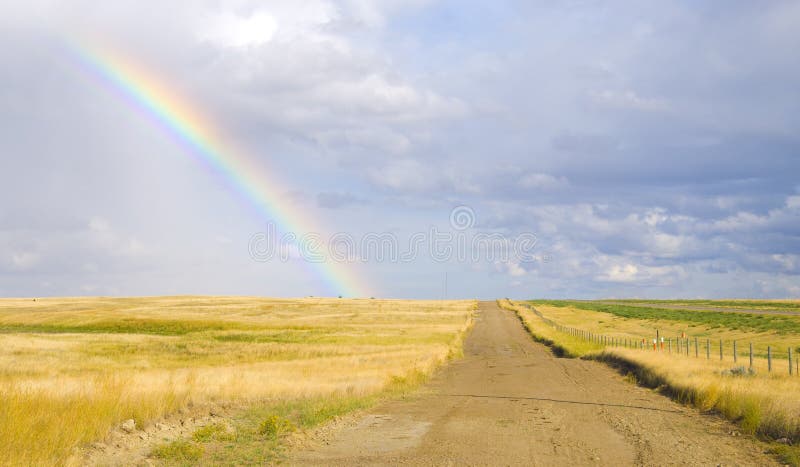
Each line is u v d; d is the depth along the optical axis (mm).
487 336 73500
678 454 11109
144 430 12195
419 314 123250
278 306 149500
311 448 11562
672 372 23203
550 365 35531
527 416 15961
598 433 13375
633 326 86000
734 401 15398
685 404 18250
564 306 166375
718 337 63062
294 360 39188
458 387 23734
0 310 128500
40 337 58219
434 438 12703
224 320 96250
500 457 10875
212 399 16344
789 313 89500
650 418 15570
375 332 73562
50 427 10180
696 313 102125
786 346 49750
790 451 10977
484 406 17984
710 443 12141
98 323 89562
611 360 35844
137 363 39219
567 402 19000
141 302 162125
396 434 13180
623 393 21625
